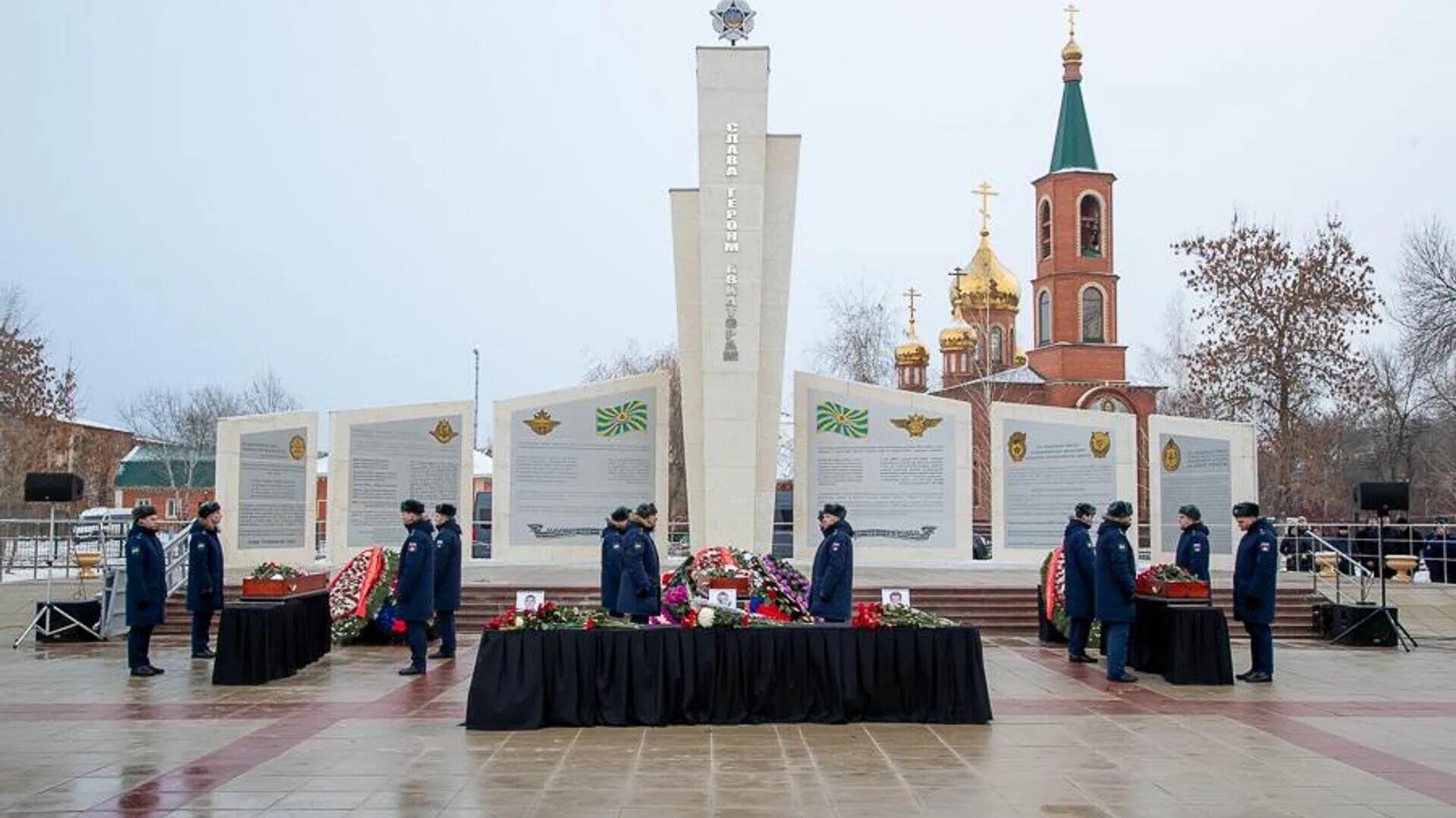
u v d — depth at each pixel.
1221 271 47.81
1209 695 14.26
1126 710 13.18
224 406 71.75
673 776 9.90
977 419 58.00
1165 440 27.59
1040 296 62.84
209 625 17.56
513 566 26.98
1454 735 11.83
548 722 11.98
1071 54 61.75
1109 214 61.41
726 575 14.91
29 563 33.31
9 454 45.81
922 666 12.27
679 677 12.09
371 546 26.12
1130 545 15.29
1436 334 39.88
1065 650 18.47
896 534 27.30
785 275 26.94
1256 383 47.31
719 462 26.25
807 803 9.02
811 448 27.55
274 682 15.04
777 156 26.89
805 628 12.29
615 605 16.28
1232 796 9.30
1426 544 28.80
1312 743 11.37
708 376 26.33
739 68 26.48
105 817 8.62
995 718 12.60
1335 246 47.19
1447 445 51.28
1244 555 15.45
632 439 27.41
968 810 8.85
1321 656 18.44
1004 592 21.98
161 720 12.41
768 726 12.00
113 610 19.56
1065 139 61.84
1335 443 51.00
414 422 26.75
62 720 12.42
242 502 25.06
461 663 16.75
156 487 65.56
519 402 27.06
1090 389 59.03
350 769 10.12
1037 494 27.44
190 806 8.93
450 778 9.81
